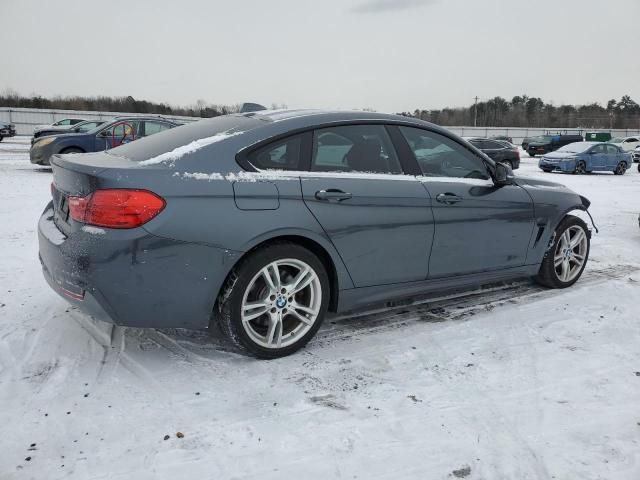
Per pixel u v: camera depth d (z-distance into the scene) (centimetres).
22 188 952
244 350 303
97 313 271
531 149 2978
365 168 334
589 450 231
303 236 302
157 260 264
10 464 212
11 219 686
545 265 440
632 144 3338
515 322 375
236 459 220
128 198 259
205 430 238
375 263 333
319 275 313
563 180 1692
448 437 238
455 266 374
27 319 354
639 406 268
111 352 311
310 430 240
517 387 284
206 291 278
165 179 268
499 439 237
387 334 349
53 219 311
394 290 349
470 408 262
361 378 290
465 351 327
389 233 334
